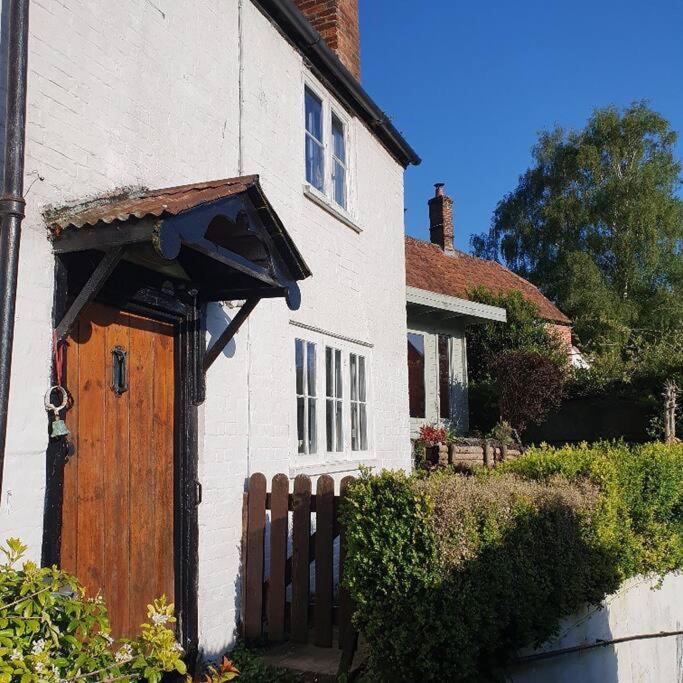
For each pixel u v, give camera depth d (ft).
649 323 89.25
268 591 18.56
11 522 12.06
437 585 13.70
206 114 19.31
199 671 16.88
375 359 30.35
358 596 14.43
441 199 66.23
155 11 17.37
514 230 104.88
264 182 22.20
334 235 27.27
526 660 16.96
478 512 15.01
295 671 16.22
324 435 25.09
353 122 29.96
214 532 18.06
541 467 22.07
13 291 11.80
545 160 103.35
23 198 12.30
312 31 24.56
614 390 52.65
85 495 14.10
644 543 23.56
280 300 22.58
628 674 21.98
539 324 57.00
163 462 16.75
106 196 14.87
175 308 16.98
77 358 14.12
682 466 25.18
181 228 12.80
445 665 13.82
